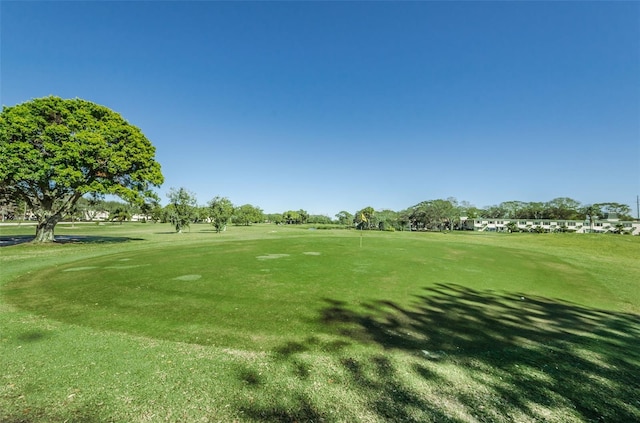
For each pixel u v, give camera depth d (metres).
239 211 93.38
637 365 4.48
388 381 3.79
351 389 3.57
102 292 8.09
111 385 3.54
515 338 5.48
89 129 21.36
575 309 7.78
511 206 116.75
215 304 7.12
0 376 3.71
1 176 17.64
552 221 90.56
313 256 16.16
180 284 9.14
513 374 4.08
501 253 20.77
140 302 7.19
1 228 46.12
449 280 10.89
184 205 42.62
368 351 4.71
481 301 8.18
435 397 3.46
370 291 8.81
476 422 3.02
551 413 3.22
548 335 5.70
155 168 25.83
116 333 5.21
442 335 5.54
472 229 102.50
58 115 20.97
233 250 18.69
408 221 89.12
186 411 3.08
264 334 5.33
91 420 2.92
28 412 3.03
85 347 4.60
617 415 3.21
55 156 19.19
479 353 4.77
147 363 4.11
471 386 3.73
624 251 25.19
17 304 6.93
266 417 3.01
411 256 17.20
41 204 22.30
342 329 5.70
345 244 23.73
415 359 4.46
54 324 5.62
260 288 8.80
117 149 22.81
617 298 9.30
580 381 3.94
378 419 3.02
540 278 12.12
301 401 3.30
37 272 10.91
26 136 18.86
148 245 21.73
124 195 23.19
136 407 3.13
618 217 96.69
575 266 15.89
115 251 17.91
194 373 3.86
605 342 5.40
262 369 4.02
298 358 4.39
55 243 21.78
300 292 8.46
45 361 4.12
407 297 8.29
